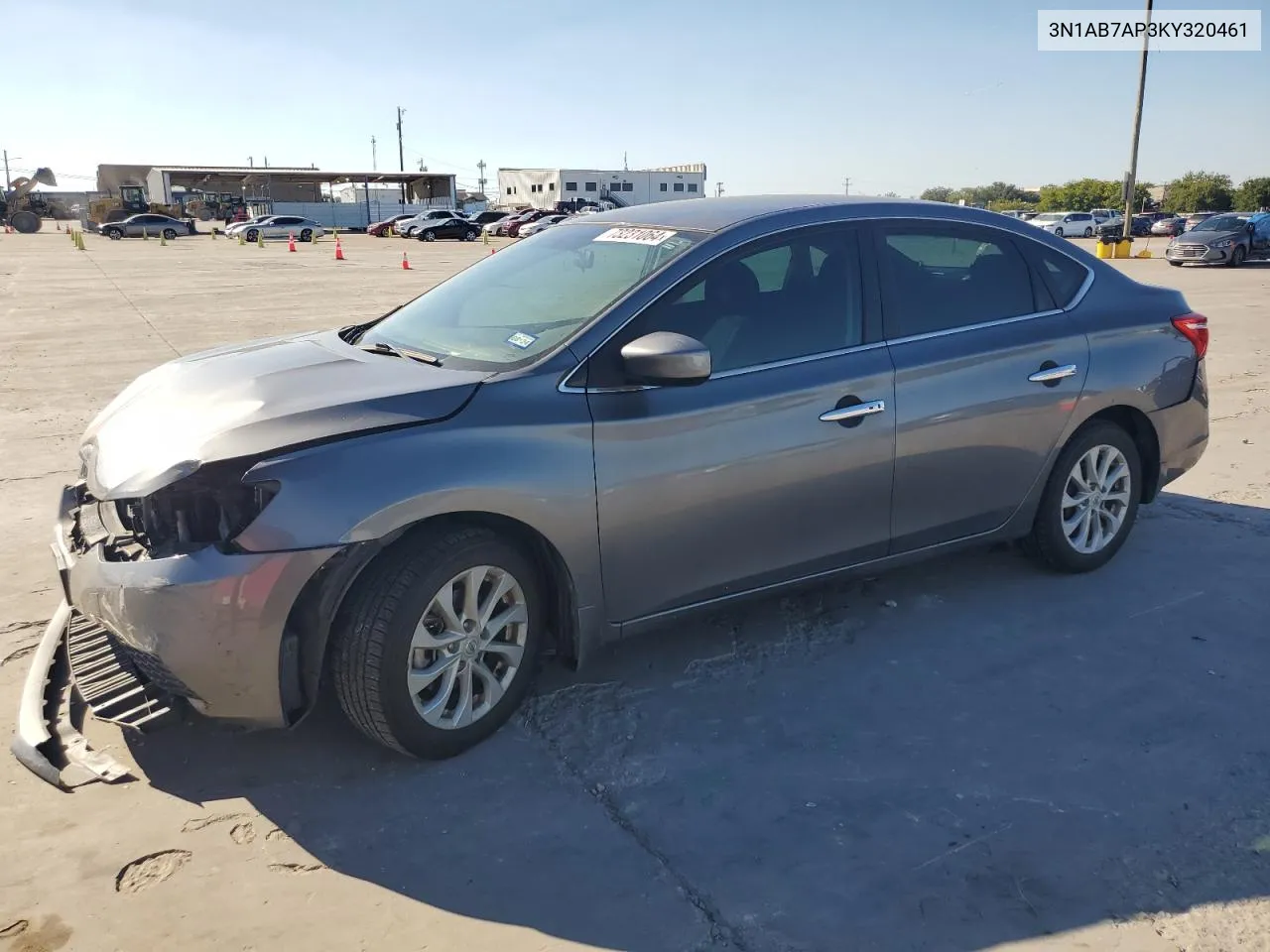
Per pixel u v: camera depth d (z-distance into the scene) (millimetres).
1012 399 3977
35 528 5164
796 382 3475
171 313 14828
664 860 2645
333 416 2896
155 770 3033
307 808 2852
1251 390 8820
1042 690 3514
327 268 26703
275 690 2811
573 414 3092
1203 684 3549
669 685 3547
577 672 3633
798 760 3094
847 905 2473
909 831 2754
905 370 3711
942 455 3838
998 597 4277
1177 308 4594
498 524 3096
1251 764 3062
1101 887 2533
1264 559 4691
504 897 2504
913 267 3887
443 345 3531
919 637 3918
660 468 3225
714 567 3432
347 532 2736
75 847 2668
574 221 4250
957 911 2451
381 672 2869
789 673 3635
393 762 3084
